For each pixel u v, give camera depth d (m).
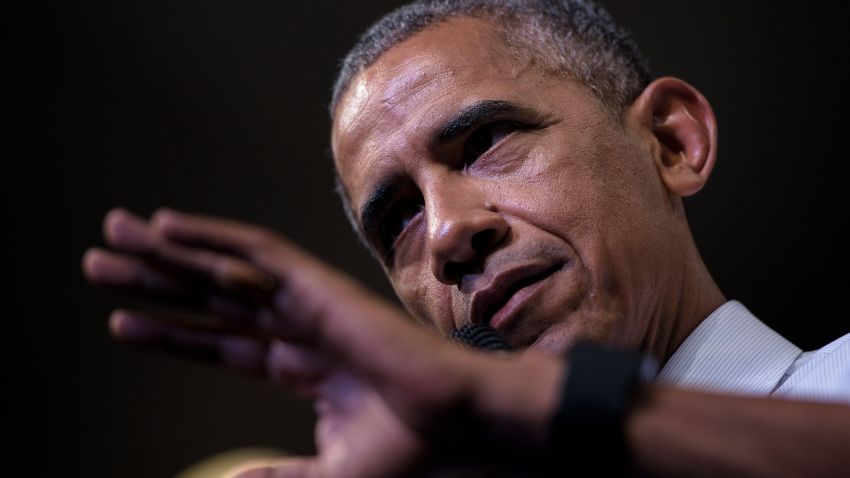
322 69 10.59
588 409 2.04
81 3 10.60
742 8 9.54
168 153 10.70
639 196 5.12
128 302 10.71
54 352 10.65
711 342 5.09
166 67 10.66
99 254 2.22
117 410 10.69
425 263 5.51
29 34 10.56
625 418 2.08
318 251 10.78
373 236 5.79
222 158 10.75
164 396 10.76
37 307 10.66
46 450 10.53
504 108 5.14
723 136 9.52
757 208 9.34
